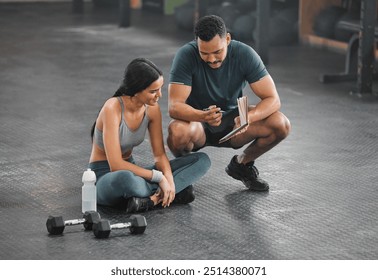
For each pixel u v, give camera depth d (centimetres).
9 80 941
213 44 505
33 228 498
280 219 514
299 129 732
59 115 785
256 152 558
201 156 539
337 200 550
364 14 851
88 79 950
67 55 1095
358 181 590
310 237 487
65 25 1355
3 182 585
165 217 515
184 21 1281
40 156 650
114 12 1510
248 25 1172
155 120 529
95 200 514
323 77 924
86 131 730
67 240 480
